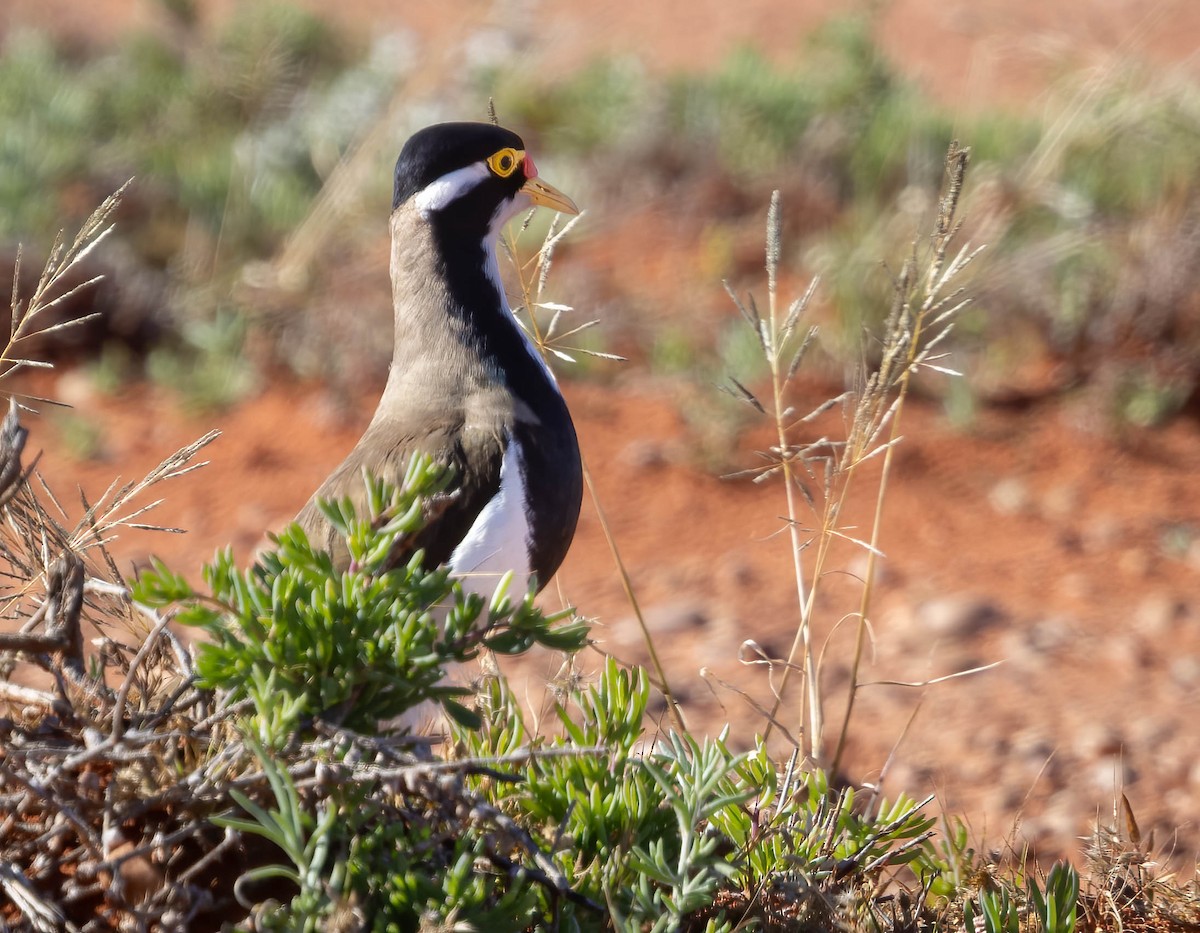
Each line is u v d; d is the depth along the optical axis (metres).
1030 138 19.23
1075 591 12.39
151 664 6.55
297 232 17.02
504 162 8.27
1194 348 15.55
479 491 7.62
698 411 14.71
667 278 17.28
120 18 27.45
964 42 27.62
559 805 6.31
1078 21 27.27
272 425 14.95
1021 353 15.92
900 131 19.14
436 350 8.16
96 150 19.00
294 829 4.91
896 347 7.87
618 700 6.89
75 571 6.17
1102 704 10.66
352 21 25.61
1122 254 16.06
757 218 18.48
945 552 12.98
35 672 8.59
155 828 5.58
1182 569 12.81
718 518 13.48
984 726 10.34
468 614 5.56
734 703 10.51
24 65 21.95
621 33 27.50
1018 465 14.44
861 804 8.84
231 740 5.71
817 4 30.86
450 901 5.11
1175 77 18.44
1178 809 9.40
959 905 6.81
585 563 12.73
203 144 19.95
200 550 12.59
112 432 14.77
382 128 18.28
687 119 19.91
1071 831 9.13
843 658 11.30
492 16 22.25
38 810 5.72
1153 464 14.55
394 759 5.45
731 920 6.09
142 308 16.34
